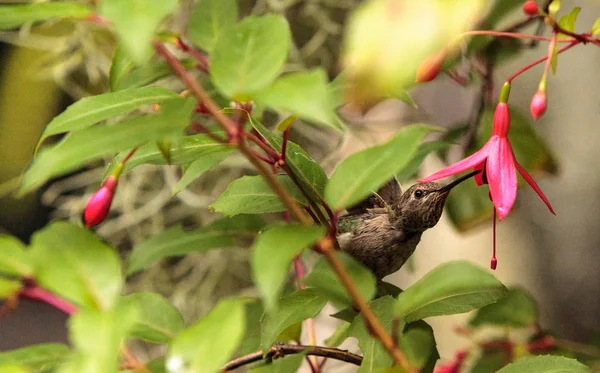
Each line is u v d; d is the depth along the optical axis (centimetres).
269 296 132
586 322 196
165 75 141
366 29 125
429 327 142
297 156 142
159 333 140
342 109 150
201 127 135
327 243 134
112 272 134
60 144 133
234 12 140
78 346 132
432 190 154
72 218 197
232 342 132
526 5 143
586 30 188
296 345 143
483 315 157
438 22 124
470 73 164
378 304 142
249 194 143
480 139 162
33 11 133
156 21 130
